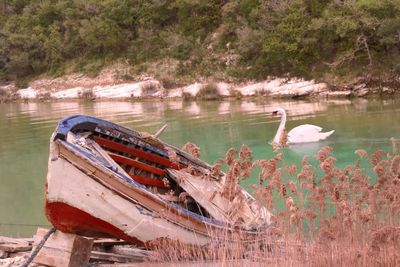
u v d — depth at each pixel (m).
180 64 48.03
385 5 36.97
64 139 8.00
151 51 51.62
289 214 7.44
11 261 8.70
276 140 17.70
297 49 40.66
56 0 63.66
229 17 47.78
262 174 7.52
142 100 46.16
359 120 24.20
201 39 49.78
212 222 8.50
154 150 10.28
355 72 38.47
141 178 9.85
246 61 44.78
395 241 6.57
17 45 60.06
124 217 8.16
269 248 7.64
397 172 7.15
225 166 16.66
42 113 39.44
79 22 57.81
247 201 9.45
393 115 24.94
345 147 17.61
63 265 8.19
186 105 38.53
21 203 14.45
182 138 23.05
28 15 63.97
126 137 9.90
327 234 7.01
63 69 57.28
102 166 7.91
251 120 26.92
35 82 57.47
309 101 36.06
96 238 8.73
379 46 38.69
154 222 8.23
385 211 7.22
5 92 57.16
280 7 42.75
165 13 53.53
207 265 7.66
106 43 54.06
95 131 9.41
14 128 31.28
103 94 49.91
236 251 7.24
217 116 29.83
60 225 8.20
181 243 8.30
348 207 7.02
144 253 9.01
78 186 7.91
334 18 38.88
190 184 9.30
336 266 6.76
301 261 6.89
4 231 11.73
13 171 18.97
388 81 36.94
